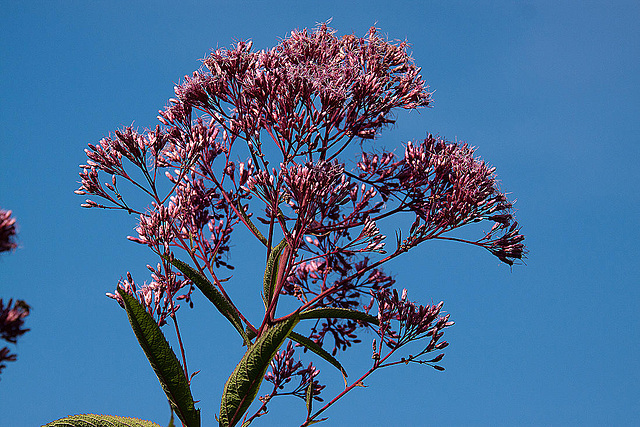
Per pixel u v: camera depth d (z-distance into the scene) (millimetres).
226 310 5551
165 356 4664
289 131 5684
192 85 6160
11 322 2766
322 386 6531
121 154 5910
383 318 5746
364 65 6367
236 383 4770
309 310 5609
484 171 6008
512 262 6105
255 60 6242
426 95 6344
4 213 2865
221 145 6277
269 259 5867
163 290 5496
